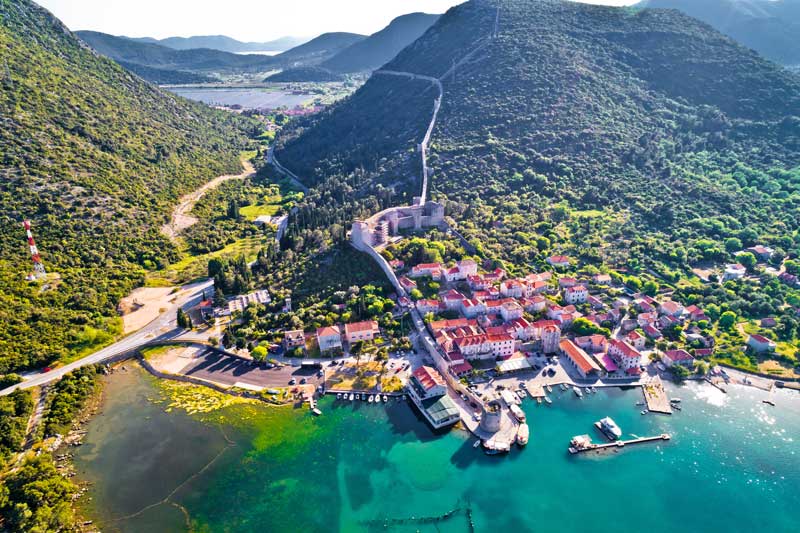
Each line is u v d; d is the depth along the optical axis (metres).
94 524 130.75
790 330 196.62
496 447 149.25
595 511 132.25
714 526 128.38
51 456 151.50
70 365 189.88
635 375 179.38
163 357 197.62
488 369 181.62
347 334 196.00
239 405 172.12
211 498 138.38
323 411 167.88
